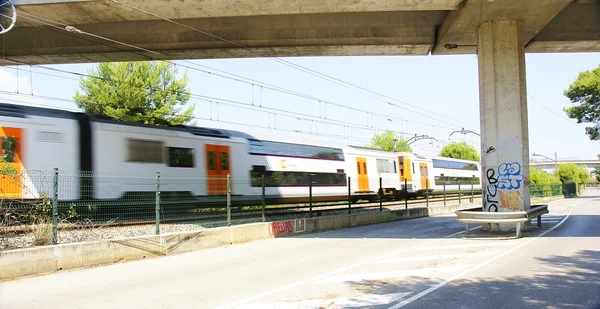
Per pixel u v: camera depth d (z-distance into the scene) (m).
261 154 20.98
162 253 11.68
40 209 10.84
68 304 6.90
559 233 15.19
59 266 9.55
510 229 15.73
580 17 17.44
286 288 7.80
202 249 12.84
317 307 6.50
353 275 8.88
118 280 8.70
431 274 8.81
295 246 13.52
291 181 22.47
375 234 16.47
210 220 17.64
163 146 17.03
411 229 18.11
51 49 17.95
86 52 17.95
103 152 15.30
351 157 27.48
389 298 6.96
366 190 28.44
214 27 17.28
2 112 13.38
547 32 17.41
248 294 7.41
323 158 25.06
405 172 33.97
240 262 10.73
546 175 65.75
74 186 13.91
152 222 14.80
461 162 45.22
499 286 7.66
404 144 66.06
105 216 14.53
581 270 8.92
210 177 18.41
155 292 7.65
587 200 49.31
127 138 15.99
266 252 12.35
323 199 24.73
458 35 16.69
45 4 13.52
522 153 15.41
